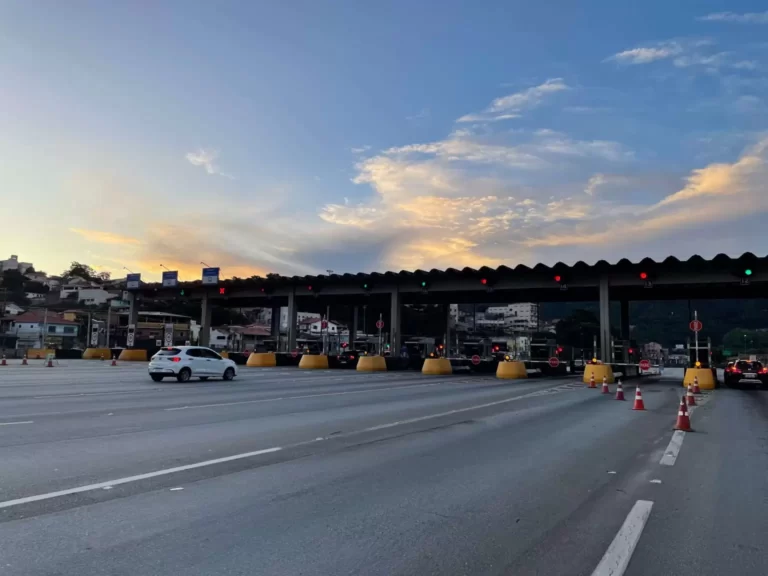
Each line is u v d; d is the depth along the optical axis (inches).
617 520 239.8
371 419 535.8
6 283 4739.2
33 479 282.7
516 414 598.9
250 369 1446.9
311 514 238.8
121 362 1809.8
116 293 4547.2
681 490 290.4
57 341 3326.8
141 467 314.5
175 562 185.2
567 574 184.1
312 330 4175.7
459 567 187.5
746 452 396.2
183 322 3757.4
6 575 171.6
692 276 1237.1
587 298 1722.4
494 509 252.4
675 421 560.7
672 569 189.9
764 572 188.2
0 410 547.5
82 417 506.6
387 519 234.8
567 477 315.3
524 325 5142.7
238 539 207.6
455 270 1472.7
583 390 949.8
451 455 370.6
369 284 1638.8
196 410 574.6
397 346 1612.9
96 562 183.5
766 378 1127.6
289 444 396.2
